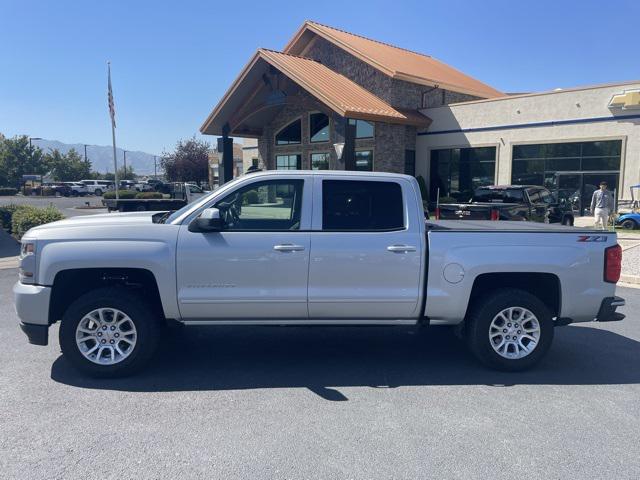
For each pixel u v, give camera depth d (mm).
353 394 4773
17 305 5047
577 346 6289
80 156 94000
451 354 5949
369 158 27844
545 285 5617
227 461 3590
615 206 22844
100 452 3701
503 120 26250
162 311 5383
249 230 5141
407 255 5176
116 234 5059
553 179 24750
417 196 5324
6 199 53812
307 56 32219
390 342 6391
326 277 5145
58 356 5773
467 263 5184
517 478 3408
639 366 5594
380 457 3652
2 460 3588
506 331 5363
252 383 5027
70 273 5125
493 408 4488
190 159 61156
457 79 33312
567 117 24047
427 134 29141
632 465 3570
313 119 30844
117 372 5098
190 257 5039
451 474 3447
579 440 3920
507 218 12555
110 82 29969
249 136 32469
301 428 4086
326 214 5219
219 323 5227
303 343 6316
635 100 21641
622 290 9711
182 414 4324
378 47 33844
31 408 4426
